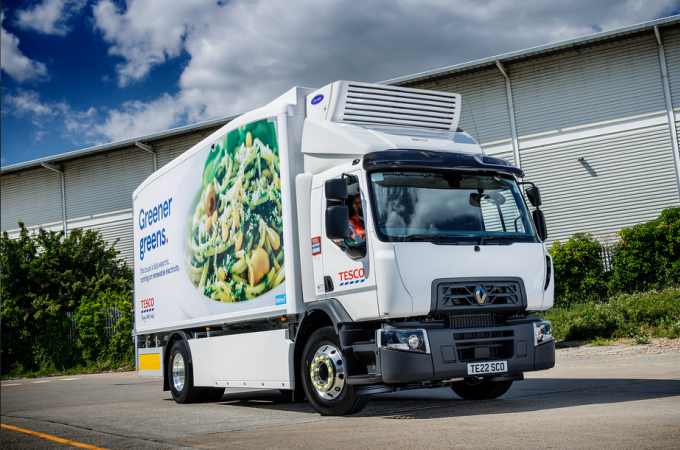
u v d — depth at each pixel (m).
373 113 7.93
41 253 27.52
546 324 7.27
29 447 6.20
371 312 6.67
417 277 6.61
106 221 32.41
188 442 5.84
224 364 9.13
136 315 12.08
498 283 6.97
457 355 6.68
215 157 9.49
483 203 7.33
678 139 23.16
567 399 7.27
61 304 25.72
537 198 7.73
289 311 7.62
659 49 23.55
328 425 6.42
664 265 20.72
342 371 7.08
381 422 6.39
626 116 23.86
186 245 10.23
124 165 32.28
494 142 25.59
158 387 14.96
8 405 11.88
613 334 15.60
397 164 6.95
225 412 8.48
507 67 25.45
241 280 8.63
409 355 6.47
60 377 22.77
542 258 7.39
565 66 24.75
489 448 4.57
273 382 8.05
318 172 7.66
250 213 8.49
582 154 24.39
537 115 25.03
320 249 7.40
